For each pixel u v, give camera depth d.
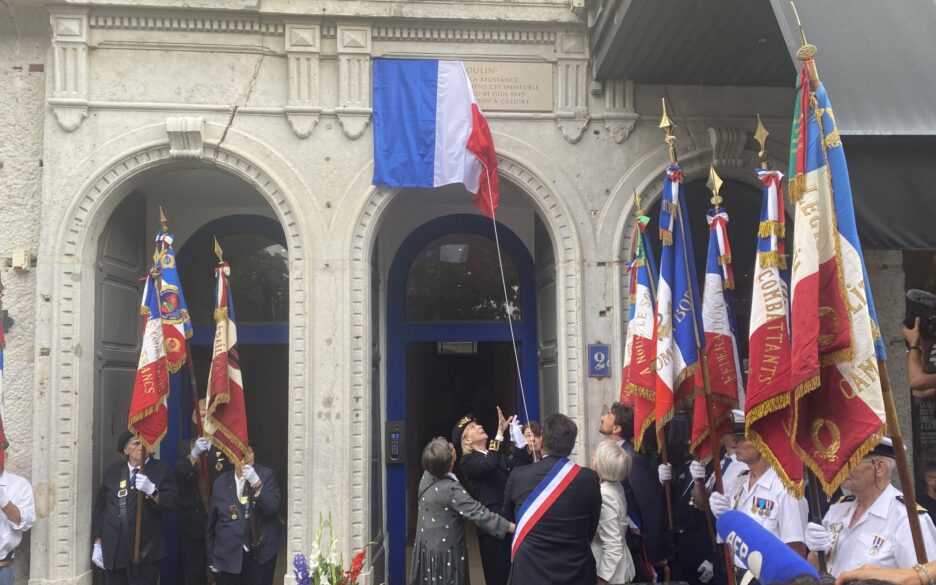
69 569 5.73
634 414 5.16
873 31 4.09
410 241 7.84
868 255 6.71
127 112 6.12
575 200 6.32
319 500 5.89
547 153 6.35
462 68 6.29
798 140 3.37
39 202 6.16
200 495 6.58
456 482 4.85
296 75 6.20
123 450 5.89
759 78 6.40
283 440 9.59
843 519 3.38
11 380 5.93
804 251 3.24
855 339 3.08
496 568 5.34
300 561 3.97
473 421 5.83
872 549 3.14
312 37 6.21
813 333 3.13
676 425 5.71
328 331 6.05
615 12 5.71
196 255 7.81
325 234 6.13
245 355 9.65
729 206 6.82
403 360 7.70
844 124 3.80
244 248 7.88
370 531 6.15
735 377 4.55
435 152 6.18
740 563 2.04
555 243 6.30
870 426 2.99
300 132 6.16
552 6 6.30
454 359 10.49
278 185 6.13
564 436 4.29
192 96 6.17
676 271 4.50
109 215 6.27
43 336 5.88
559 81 6.37
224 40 6.21
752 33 5.64
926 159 3.92
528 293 7.76
